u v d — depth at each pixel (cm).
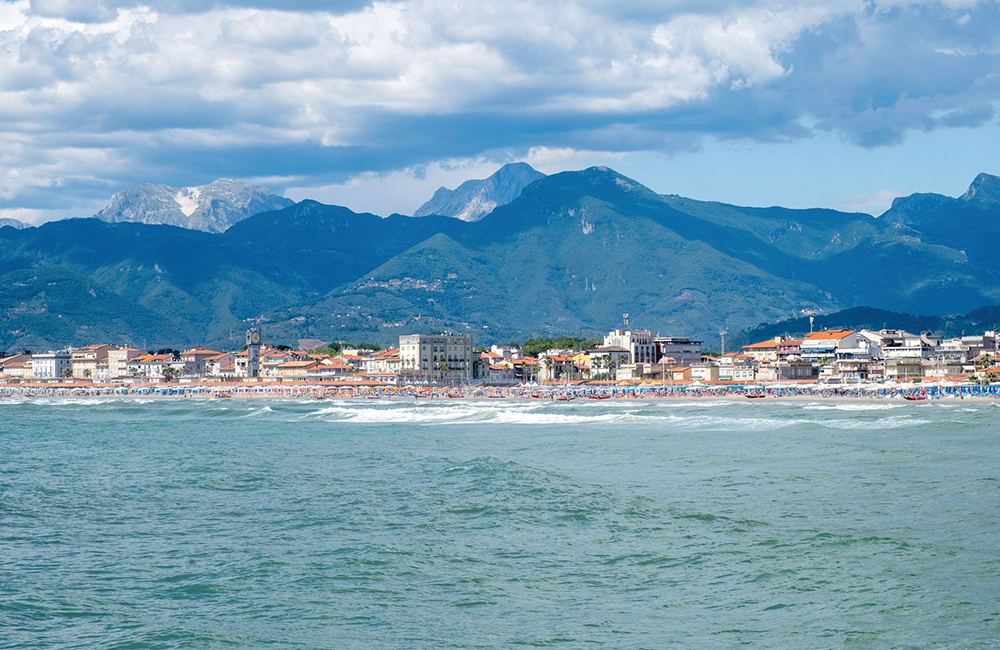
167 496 14200
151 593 9306
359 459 17838
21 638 8156
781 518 11712
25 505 13550
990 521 11225
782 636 7894
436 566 10044
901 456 16488
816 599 8700
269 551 10719
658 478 14850
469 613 8625
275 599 9075
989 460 15762
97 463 18262
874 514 11794
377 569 9962
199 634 8194
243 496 14075
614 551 10462
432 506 12912
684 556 10175
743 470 15462
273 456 18725
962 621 8031
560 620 8412
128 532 11794
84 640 8106
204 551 10788
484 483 14438
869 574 9325
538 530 11462
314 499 13650
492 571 9831
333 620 8500
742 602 8712
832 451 17450
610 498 13138
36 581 9694
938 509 11975
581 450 18738
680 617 8412
